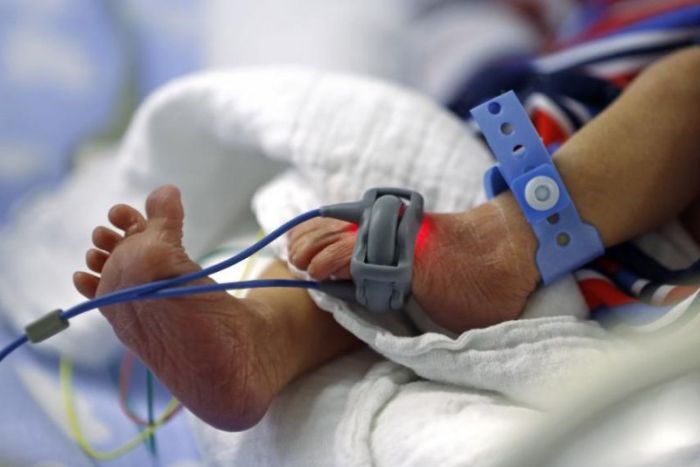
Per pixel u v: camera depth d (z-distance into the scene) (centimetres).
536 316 69
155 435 93
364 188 83
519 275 68
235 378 60
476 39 135
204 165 105
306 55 139
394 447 60
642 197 72
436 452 57
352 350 76
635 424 43
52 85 139
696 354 44
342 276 67
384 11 141
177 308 57
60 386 101
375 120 87
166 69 142
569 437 43
